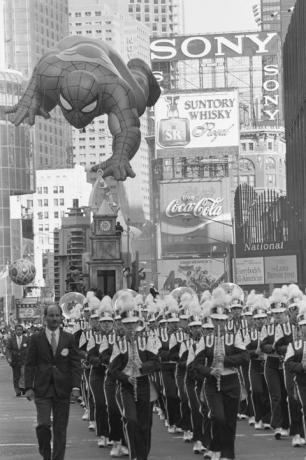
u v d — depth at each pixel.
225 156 175.12
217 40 198.38
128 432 19.42
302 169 88.56
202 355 19.61
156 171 184.25
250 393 25.88
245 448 22.08
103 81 62.22
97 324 23.39
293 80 95.25
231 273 107.06
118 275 85.88
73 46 63.31
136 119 63.47
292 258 83.31
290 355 20.23
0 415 33.25
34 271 91.75
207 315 20.31
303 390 20.31
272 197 101.88
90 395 27.06
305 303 20.34
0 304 174.12
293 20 94.56
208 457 20.64
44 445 18.12
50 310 18.12
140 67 67.94
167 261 139.62
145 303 30.53
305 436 20.81
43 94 62.59
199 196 165.62
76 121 63.50
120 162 63.38
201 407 21.33
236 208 106.00
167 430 26.39
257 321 24.64
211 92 171.00
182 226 165.50
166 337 25.42
